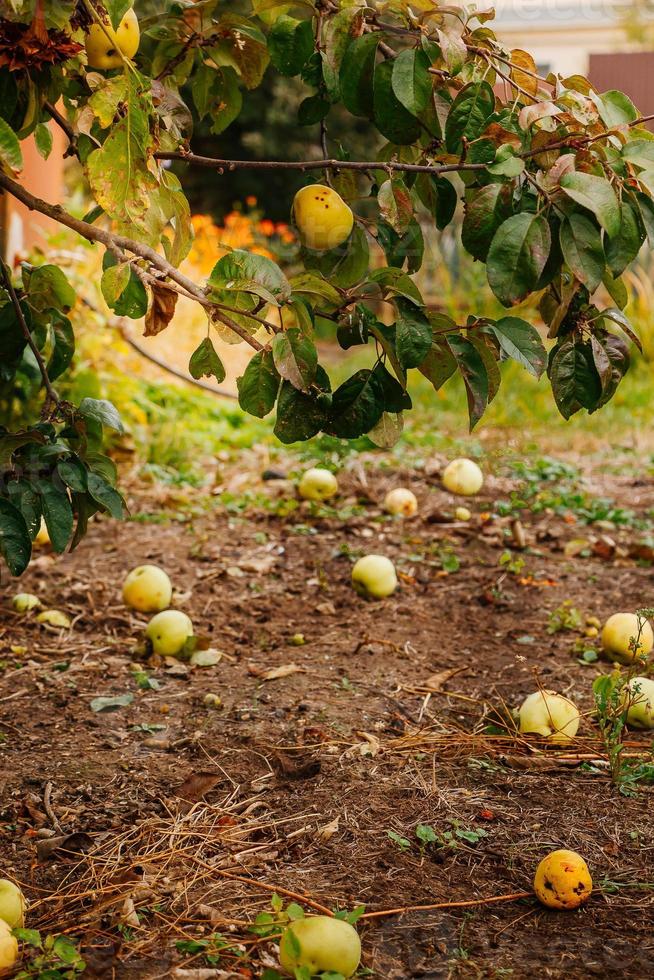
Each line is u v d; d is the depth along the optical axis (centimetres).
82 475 215
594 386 212
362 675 276
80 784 239
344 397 213
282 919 203
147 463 421
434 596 316
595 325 212
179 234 219
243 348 590
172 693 269
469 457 438
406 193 214
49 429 219
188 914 212
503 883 218
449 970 204
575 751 248
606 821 230
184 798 236
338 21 211
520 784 239
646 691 255
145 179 210
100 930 208
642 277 670
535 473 418
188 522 367
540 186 203
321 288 208
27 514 213
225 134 1067
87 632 295
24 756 247
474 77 211
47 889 217
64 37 204
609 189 201
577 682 273
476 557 341
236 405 533
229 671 279
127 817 232
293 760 246
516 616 305
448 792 237
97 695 268
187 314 579
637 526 368
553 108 205
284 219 1095
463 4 213
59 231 430
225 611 307
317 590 319
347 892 216
